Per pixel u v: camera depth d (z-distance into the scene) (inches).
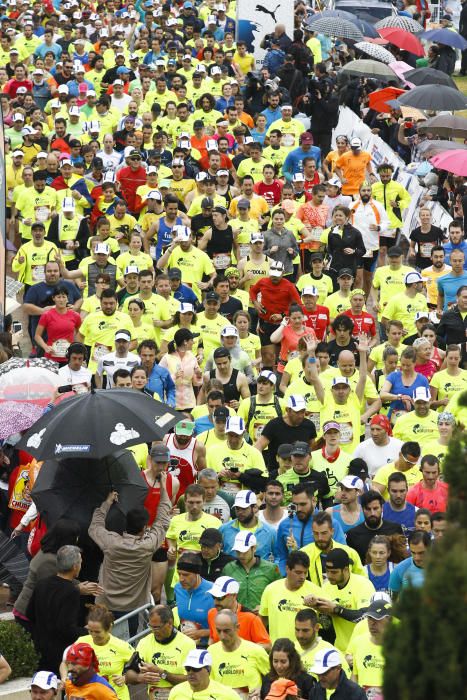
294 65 2925.7
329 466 1298.0
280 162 2443.4
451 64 3221.0
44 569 1056.8
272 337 1658.5
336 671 925.2
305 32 3223.4
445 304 1843.0
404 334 1740.9
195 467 1307.8
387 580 1112.2
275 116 2699.3
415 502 1246.3
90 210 2151.8
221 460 1309.1
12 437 1213.1
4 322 1592.0
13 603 1166.3
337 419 1453.0
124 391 1164.5
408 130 2640.3
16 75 2787.9
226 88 2751.0
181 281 1807.3
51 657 1040.2
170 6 3516.2
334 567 1051.9
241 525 1163.3
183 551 1177.4
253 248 1893.5
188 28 3304.6
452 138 2647.6
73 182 2188.7
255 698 971.9
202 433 1341.0
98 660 983.6
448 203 2358.5
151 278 1680.6
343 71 2888.8
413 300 1745.8
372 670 980.6
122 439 1108.5
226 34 3260.3
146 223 2055.9
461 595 477.1
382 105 2733.8
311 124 2677.2
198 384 1553.9
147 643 1003.3
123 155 2359.7
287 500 1264.8
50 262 1745.8
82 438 1102.4
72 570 1034.7
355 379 1498.5
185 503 1189.7
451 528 512.7
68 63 2810.0
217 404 1391.5
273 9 3034.0
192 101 2790.4
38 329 1669.5
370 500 1149.1
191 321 1643.7
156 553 1175.0
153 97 2714.1
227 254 1961.1
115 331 1641.2
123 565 1086.4
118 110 2615.7
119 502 1114.7
